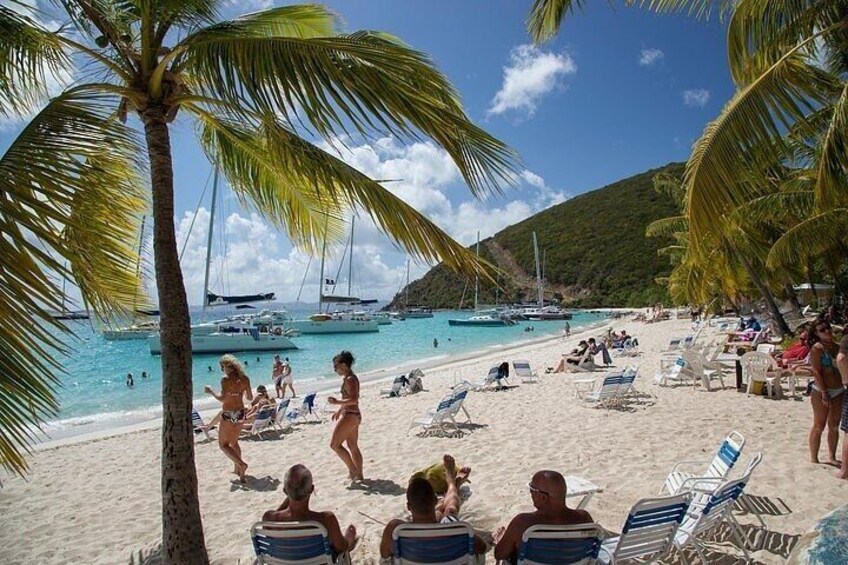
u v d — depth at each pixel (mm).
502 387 14703
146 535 5730
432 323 74625
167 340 3785
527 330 53188
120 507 6668
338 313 54531
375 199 3576
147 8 3562
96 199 3715
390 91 3168
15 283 2627
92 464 8992
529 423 9789
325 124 3227
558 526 3203
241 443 9703
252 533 3576
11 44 3652
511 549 3387
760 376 10844
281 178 5172
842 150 6387
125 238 4395
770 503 5172
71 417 15602
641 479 6285
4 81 3824
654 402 10875
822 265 22797
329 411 12820
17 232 2723
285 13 4809
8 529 6094
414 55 3543
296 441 9633
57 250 2910
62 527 6090
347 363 6906
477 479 6672
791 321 26266
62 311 2744
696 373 12055
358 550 4879
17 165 3006
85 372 27500
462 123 3250
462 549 3338
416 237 3637
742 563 4125
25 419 2564
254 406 10820
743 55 7000
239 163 5148
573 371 17891
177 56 3688
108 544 5547
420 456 7945
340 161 3645
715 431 8258
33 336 2625
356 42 3447
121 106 3977
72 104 3559
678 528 3879
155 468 8547
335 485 6805
